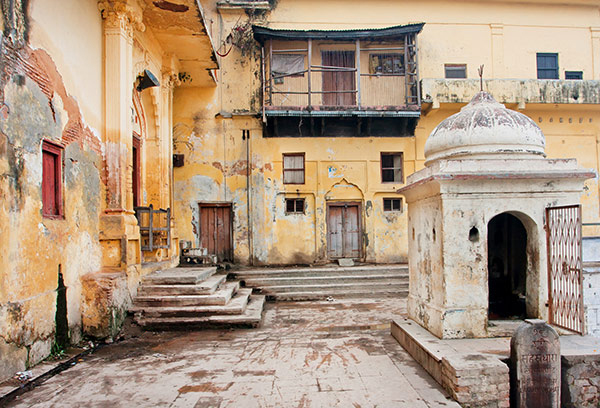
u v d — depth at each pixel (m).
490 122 5.63
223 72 13.48
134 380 4.93
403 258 13.51
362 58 13.87
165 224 10.64
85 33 7.08
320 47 13.70
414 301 6.32
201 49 10.86
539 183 5.25
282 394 4.44
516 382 4.31
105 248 7.45
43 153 5.79
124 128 7.90
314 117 13.05
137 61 9.09
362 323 7.76
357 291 10.74
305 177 13.43
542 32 14.66
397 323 6.29
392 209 13.73
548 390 4.27
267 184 13.35
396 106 13.01
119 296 7.05
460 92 13.34
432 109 13.45
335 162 13.53
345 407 4.09
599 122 14.48
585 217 14.34
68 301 6.24
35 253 5.40
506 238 6.71
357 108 12.91
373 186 13.52
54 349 5.80
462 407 4.09
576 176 5.15
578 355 4.44
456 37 14.34
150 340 6.77
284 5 13.80
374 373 4.98
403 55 13.96
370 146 13.63
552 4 14.66
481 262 5.19
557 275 5.16
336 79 13.74
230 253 13.34
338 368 5.20
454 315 5.16
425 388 4.49
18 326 5.01
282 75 12.98
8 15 4.95
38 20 5.60
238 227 13.25
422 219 5.96
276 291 10.78
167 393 4.52
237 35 13.49
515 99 13.55
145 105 10.43
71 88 6.52
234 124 13.41
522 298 6.38
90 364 5.57
